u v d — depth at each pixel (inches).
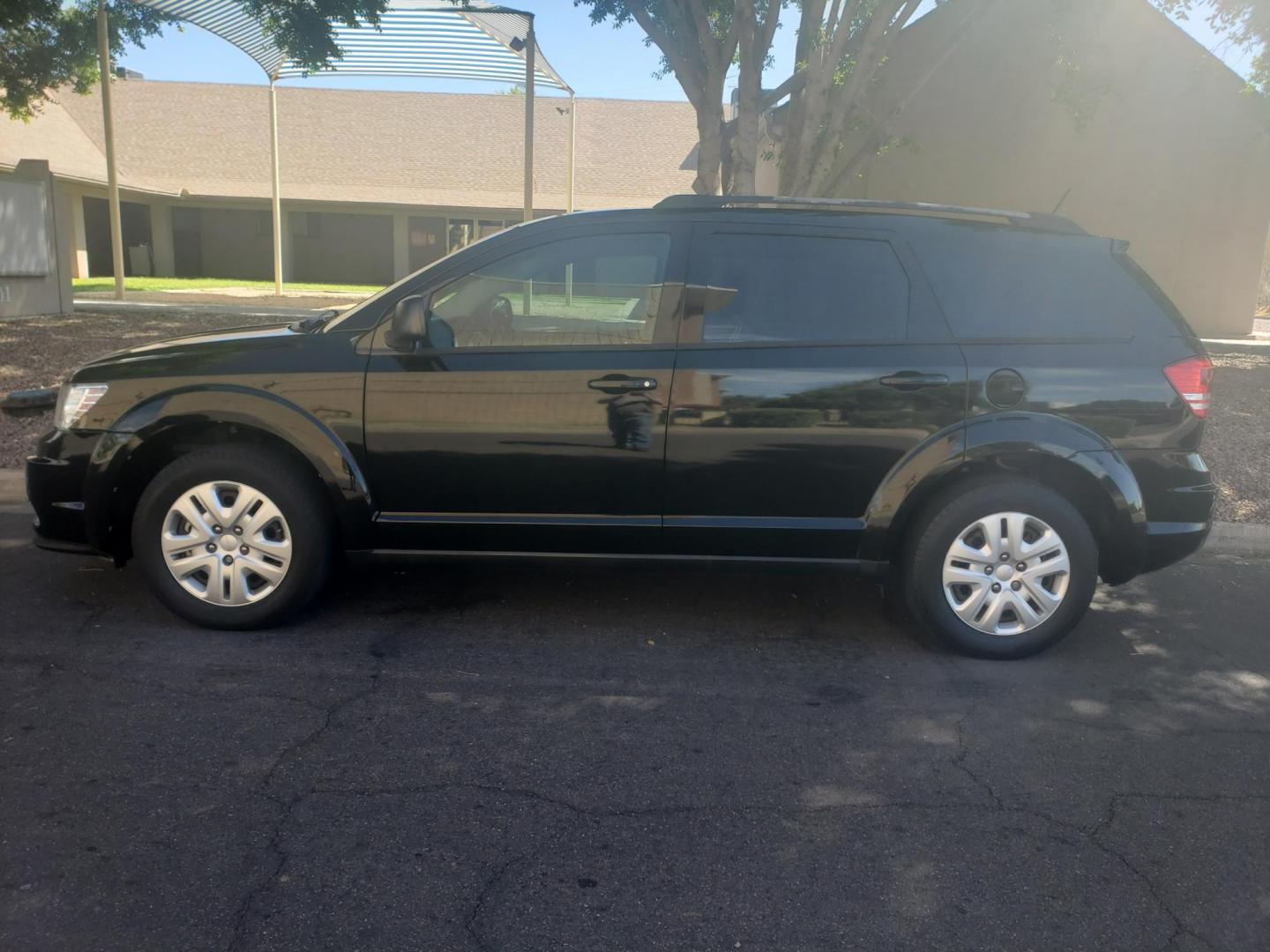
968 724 153.3
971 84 721.6
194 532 175.6
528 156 545.3
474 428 171.5
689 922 105.6
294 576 176.4
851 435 171.3
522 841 119.3
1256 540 256.8
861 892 111.3
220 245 1264.8
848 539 175.3
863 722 153.0
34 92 730.2
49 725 143.3
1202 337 742.5
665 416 170.7
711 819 125.3
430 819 123.3
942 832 123.6
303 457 174.1
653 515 175.3
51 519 179.3
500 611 195.8
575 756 140.0
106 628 179.5
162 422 173.2
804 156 406.0
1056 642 177.8
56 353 436.1
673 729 149.2
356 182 1272.1
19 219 545.6
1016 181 735.7
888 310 173.8
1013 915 108.0
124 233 1208.8
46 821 119.9
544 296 174.7
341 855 115.2
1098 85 499.5
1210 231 730.2
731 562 177.9
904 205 179.3
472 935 102.4
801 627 192.5
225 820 121.5
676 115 1386.6
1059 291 176.1
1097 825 126.0
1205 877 115.6
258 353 175.3
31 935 100.1
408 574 215.0
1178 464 174.7
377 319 174.2
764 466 172.1
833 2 422.9
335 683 160.7
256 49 776.3
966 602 175.0
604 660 173.9
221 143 1291.8
